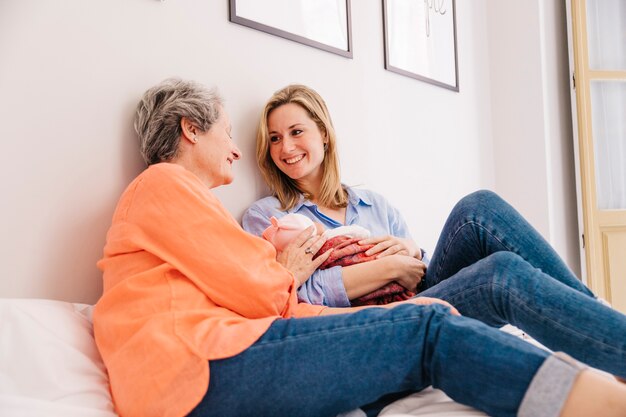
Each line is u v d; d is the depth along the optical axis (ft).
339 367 2.66
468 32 9.25
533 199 9.23
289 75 5.51
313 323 2.79
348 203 5.34
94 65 3.75
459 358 2.61
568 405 2.32
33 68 3.41
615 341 2.69
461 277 3.45
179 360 2.59
